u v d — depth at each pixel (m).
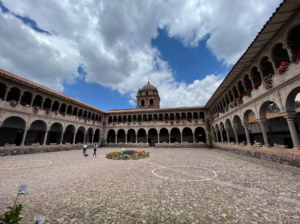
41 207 4.96
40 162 14.05
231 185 7.01
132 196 5.89
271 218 4.19
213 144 32.41
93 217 4.35
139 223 4.04
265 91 13.33
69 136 34.19
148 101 50.22
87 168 11.28
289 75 10.60
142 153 17.47
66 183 7.57
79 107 31.88
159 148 33.50
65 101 28.09
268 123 20.97
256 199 5.46
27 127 21.20
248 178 8.09
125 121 41.75
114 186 7.07
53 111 25.50
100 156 19.00
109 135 43.25
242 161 13.57
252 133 24.78
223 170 10.09
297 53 9.89
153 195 5.96
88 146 33.03
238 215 4.39
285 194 5.84
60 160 15.41
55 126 30.36
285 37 10.67
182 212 4.61
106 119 41.06
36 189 6.71
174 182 7.61
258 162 12.79
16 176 8.94
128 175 9.09
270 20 10.22
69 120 28.78
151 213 4.58
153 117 38.47
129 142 41.38
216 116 28.75
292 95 10.92
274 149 12.77
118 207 4.99
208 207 4.91
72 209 4.84
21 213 4.50
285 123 18.56
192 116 36.59
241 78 17.59
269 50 12.38
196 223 4.01
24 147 20.50
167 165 12.24
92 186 7.11
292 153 10.84
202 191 6.31
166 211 4.69
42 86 24.73
